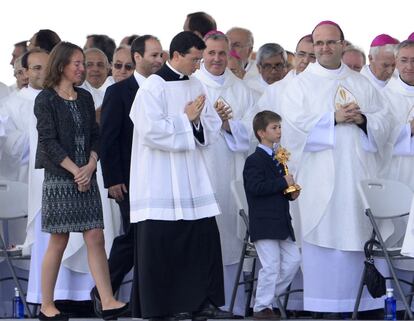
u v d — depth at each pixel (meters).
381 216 29.42
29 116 32.03
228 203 30.09
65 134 24.91
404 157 30.98
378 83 33.50
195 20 33.34
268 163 27.69
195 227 24.73
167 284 24.59
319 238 29.52
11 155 31.48
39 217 29.91
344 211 29.58
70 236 29.78
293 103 29.83
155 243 24.59
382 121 29.91
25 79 32.59
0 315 31.72
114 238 29.28
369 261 28.44
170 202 24.67
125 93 27.61
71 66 25.05
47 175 24.97
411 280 31.08
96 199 25.25
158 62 27.78
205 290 24.62
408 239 27.14
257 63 33.28
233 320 27.69
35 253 29.83
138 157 24.97
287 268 27.73
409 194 29.31
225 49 30.77
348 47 33.97
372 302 29.72
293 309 30.81
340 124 29.72
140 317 24.88
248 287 30.72
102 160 27.47
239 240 30.20
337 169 29.62
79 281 30.19
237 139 30.05
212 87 30.75
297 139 29.62
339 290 29.52
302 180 29.81
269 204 27.50
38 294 29.73
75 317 29.86
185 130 24.48
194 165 24.91
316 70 30.23
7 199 30.42
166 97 24.77
